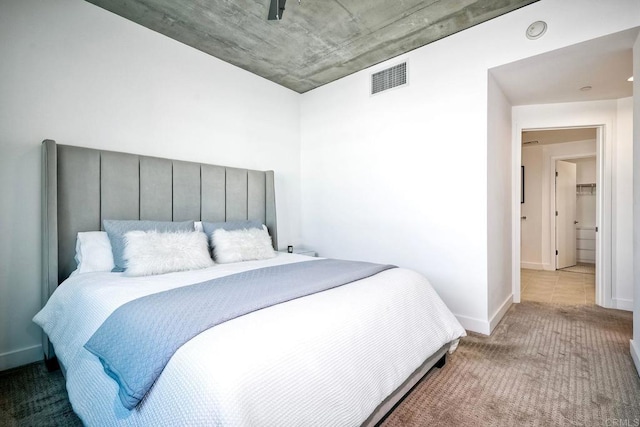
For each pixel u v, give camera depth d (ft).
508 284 11.24
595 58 7.81
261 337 3.52
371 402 4.12
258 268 7.28
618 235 10.73
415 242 10.07
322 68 11.41
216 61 10.61
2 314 6.75
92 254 7.06
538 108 11.41
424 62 9.77
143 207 8.50
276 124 12.71
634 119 6.69
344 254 12.16
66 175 7.24
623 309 10.69
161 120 9.23
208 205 10.02
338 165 12.35
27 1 6.97
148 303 4.50
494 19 8.34
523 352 7.47
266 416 2.91
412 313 5.69
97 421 3.86
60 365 6.28
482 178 8.59
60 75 7.43
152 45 9.01
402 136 10.36
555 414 5.16
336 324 4.20
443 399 5.59
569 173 18.95
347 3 7.77
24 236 6.98
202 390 2.87
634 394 5.69
